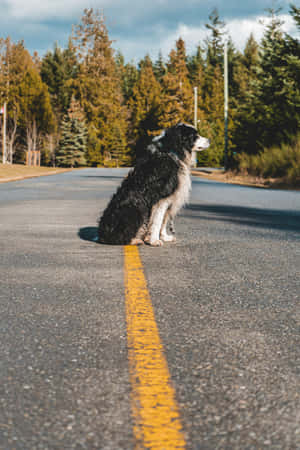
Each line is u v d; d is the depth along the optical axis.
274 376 2.30
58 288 4.01
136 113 88.12
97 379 2.25
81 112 77.62
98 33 82.50
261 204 12.78
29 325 3.05
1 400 2.03
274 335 2.89
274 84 28.48
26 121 62.38
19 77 63.88
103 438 1.74
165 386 2.18
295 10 27.05
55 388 2.15
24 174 31.06
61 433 1.77
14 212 10.04
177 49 82.00
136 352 2.60
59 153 75.31
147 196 6.09
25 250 5.79
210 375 2.30
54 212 10.05
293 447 1.70
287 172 23.70
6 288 4.00
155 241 6.18
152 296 3.78
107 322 3.12
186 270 4.74
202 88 101.25
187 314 3.30
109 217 6.22
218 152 68.44
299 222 8.81
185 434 1.77
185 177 6.20
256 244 6.32
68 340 2.78
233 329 3.00
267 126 29.41
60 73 87.88
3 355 2.54
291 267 4.87
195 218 9.28
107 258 5.36
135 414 1.91
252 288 4.03
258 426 1.83
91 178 27.64
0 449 1.67
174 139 6.14
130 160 86.56
